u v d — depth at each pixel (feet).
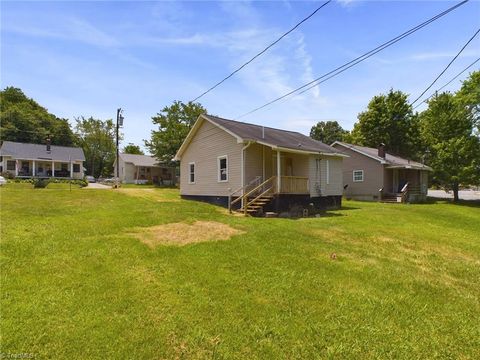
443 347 11.35
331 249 23.67
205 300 14.08
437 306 14.71
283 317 12.87
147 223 30.63
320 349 10.87
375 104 119.24
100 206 42.16
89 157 185.47
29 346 10.30
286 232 28.53
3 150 115.03
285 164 54.70
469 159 76.64
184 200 54.95
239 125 55.47
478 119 79.56
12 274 15.99
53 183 94.12
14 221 28.84
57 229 26.23
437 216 50.49
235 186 49.29
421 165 85.81
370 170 82.07
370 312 13.64
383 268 19.81
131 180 141.38
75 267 17.52
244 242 24.20
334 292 15.58
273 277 17.13
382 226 36.29
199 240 24.54
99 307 13.04
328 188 57.21
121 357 9.94
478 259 24.31
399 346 11.25
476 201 84.79
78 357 9.85
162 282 15.93
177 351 10.42
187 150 60.75
